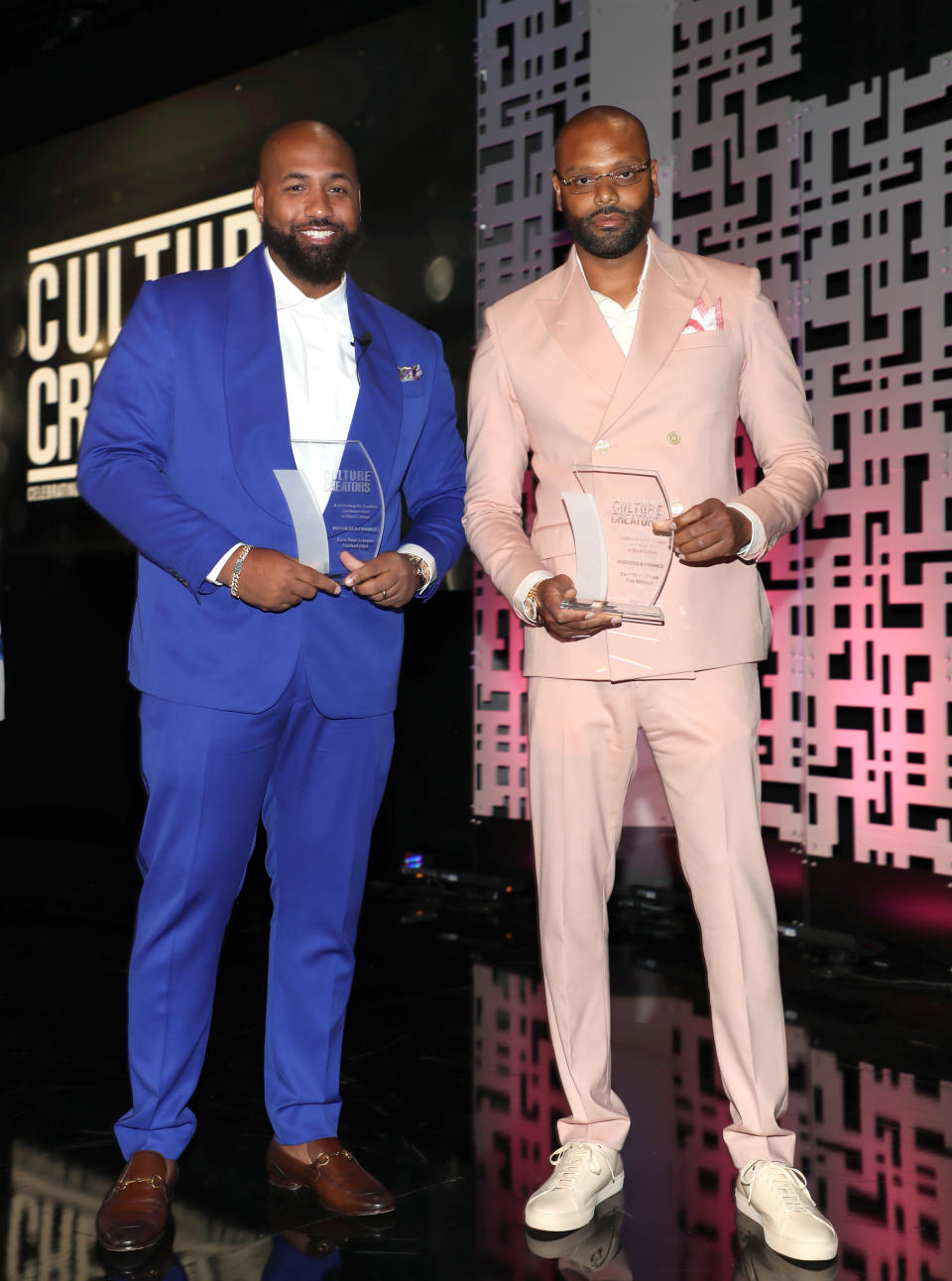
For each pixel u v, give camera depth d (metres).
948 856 3.42
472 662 4.47
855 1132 2.25
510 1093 2.46
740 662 1.87
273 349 1.91
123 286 5.48
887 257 3.56
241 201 5.04
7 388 5.93
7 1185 2.03
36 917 4.13
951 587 3.42
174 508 1.84
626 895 3.98
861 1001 3.13
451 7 4.43
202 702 1.88
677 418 1.83
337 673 1.94
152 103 5.34
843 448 3.68
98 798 5.70
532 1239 1.82
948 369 3.42
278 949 2.02
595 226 1.80
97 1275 1.71
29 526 5.86
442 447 2.15
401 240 4.56
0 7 5.67
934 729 3.46
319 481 1.88
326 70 4.75
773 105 3.82
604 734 1.91
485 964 3.50
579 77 4.11
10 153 5.91
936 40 3.44
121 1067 2.63
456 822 4.52
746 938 1.86
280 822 2.02
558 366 1.88
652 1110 2.35
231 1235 1.84
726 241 3.95
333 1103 2.03
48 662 5.83
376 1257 1.77
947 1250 1.79
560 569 1.88
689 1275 1.71
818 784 3.73
